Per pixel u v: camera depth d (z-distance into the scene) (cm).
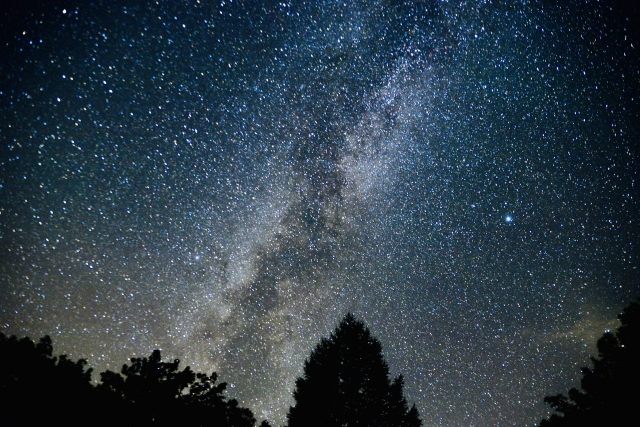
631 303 760
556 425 753
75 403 514
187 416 575
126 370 592
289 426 959
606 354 761
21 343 519
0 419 466
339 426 946
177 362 618
